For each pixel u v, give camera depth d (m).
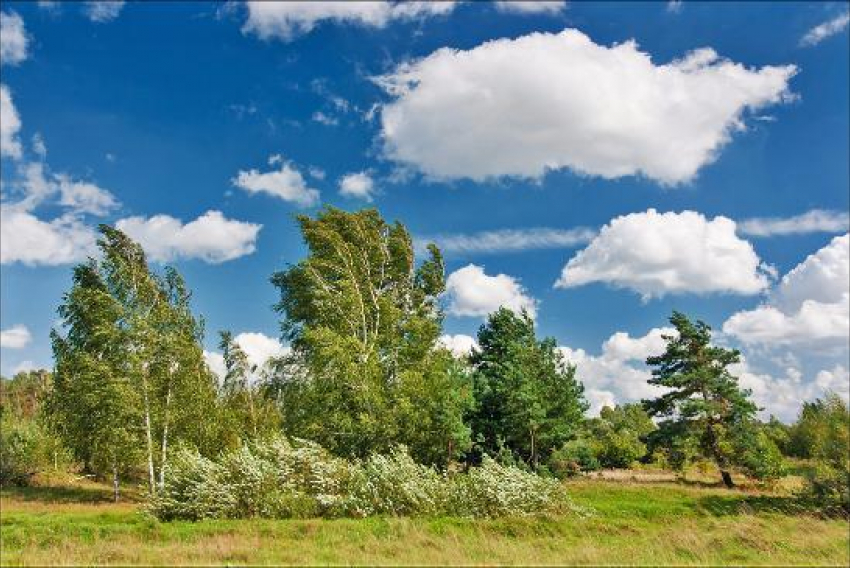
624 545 18.77
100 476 49.91
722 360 44.66
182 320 41.44
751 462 40.72
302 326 39.22
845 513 27.36
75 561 15.47
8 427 54.41
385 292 40.97
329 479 24.70
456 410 36.28
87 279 42.94
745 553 17.17
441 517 23.12
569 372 47.47
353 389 34.69
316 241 39.88
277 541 18.47
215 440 41.12
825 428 31.98
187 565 14.83
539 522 22.42
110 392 38.31
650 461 56.78
